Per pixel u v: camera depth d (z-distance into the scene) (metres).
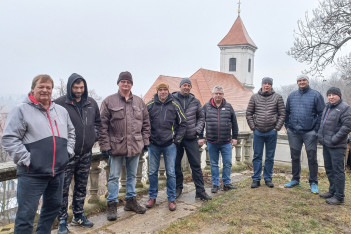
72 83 3.19
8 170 3.15
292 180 5.25
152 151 4.19
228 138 5.04
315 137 4.80
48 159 2.59
